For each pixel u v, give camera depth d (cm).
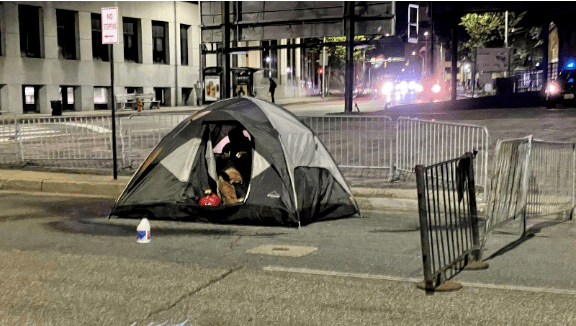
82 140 1800
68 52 4128
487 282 570
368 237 770
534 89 5488
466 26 6328
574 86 2631
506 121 2108
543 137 1652
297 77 6925
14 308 490
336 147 1538
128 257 661
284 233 795
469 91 6806
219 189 903
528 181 802
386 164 1298
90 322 461
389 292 534
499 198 704
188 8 4941
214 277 580
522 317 473
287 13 2748
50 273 594
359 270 609
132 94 4362
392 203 978
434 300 513
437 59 6962
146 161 906
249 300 511
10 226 834
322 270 607
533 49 6341
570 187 988
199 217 865
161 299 514
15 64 3784
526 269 618
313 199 875
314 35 2727
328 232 802
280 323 459
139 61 4594
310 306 497
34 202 1033
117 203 895
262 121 883
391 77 4684
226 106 920
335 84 8719
